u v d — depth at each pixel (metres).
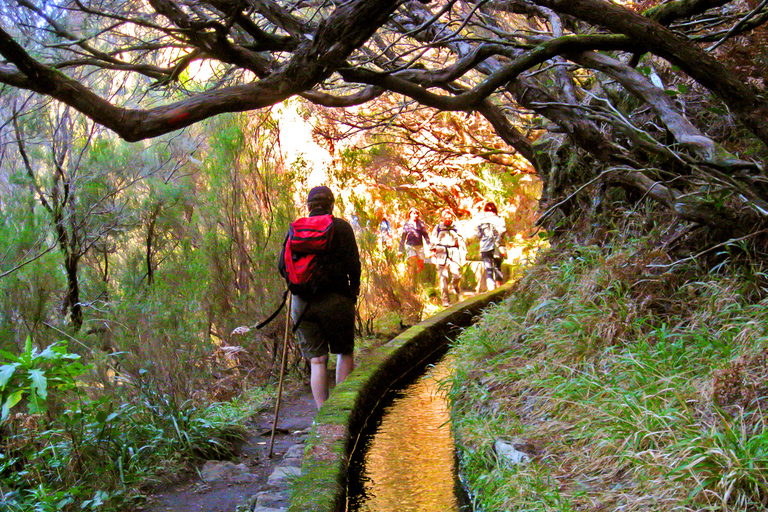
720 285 4.41
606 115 5.19
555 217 6.47
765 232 4.59
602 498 2.76
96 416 4.04
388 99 10.50
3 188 5.72
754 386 3.04
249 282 7.03
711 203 4.57
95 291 6.21
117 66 4.09
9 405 3.40
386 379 5.87
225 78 6.25
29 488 3.90
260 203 7.51
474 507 3.30
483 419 4.13
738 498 2.39
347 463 3.75
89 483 3.89
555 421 3.68
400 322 9.58
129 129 2.95
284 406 5.98
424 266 13.17
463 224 14.15
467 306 9.02
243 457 4.66
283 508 3.57
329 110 10.36
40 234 5.45
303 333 5.11
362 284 9.50
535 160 6.80
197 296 6.30
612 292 4.77
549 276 5.86
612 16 3.34
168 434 4.53
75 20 4.32
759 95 3.39
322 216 5.00
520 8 6.07
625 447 3.00
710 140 4.09
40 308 5.12
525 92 5.29
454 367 5.79
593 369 3.96
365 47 5.60
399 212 13.23
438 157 12.24
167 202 6.63
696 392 3.26
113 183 6.27
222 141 6.99
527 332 5.29
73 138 6.01
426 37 5.85
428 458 4.20
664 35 3.32
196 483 4.10
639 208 5.87
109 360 5.22
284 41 4.39
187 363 5.67
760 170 4.01
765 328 3.58
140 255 6.58
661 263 4.93
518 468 3.24
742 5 5.29
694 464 2.54
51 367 3.70
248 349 6.83
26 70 2.67
